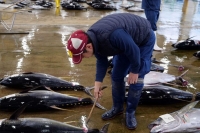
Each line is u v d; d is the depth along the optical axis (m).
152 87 3.50
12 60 4.76
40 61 4.79
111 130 2.84
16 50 5.36
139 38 2.53
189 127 2.68
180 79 3.98
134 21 2.47
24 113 3.10
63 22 8.43
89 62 4.91
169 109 3.37
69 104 3.20
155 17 5.29
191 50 5.99
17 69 4.34
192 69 4.77
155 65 4.57
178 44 5.92
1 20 7.16
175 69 4.73
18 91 3.64
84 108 3.27
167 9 12.72
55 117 3.05
